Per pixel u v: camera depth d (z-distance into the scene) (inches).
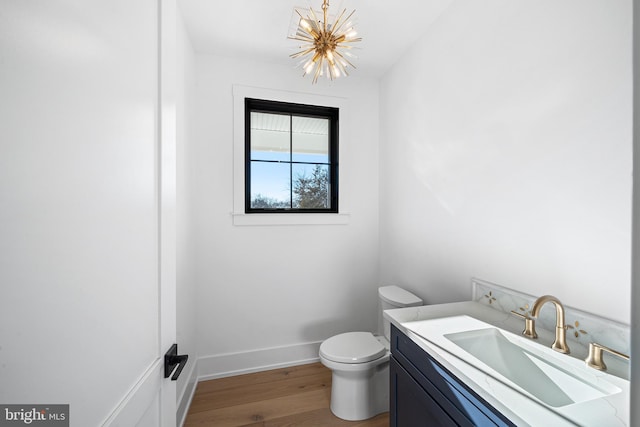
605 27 33.9
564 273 38.8
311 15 62.7
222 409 64.6
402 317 46.9
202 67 77.0
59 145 15.8
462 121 57.4
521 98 44.8
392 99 84.8
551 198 40.4
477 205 53.9
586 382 29.2
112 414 19.6
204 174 77.1
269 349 82.6
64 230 16.1
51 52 15.3
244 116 80.4
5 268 13.0
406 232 77.8
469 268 56.2
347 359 58.6
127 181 22.0
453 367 32.3
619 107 32.8
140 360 23.5
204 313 77.4
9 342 13.1
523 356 36.9
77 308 16.9
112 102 20.3
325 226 88.2
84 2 17.6
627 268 32.2
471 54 54.9
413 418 41.6
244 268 80.8
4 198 12.9
